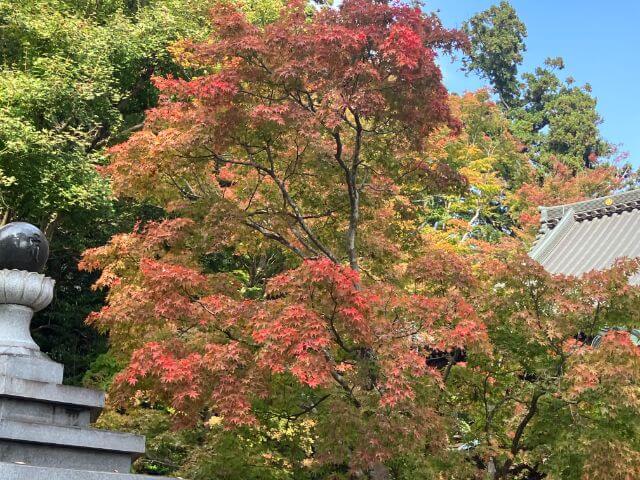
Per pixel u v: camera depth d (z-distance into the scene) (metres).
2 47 22.28
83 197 19.67
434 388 12.53
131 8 25.62
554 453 12.16
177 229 13.68
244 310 12.04
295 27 13.75
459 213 38.06
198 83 13.71
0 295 8.36
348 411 11.59
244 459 12.99
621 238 20.92
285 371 11.72
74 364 22.95
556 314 12.75
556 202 37.38
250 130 14.02
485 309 13.25
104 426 15.49
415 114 13.82
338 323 11.85
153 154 13.97
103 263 14.80
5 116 18.89
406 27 12.98
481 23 54.25
